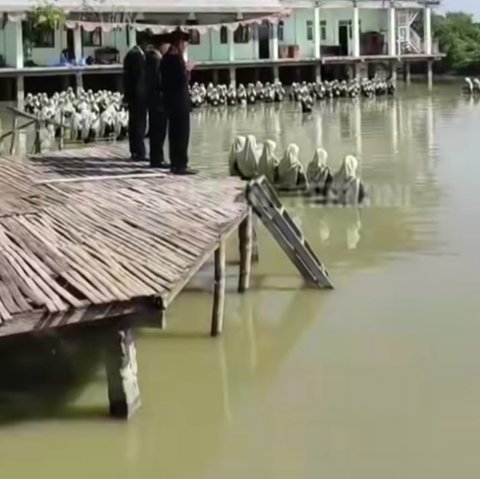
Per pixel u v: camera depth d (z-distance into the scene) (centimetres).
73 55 3725
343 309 982
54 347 827
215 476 622
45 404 723
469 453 650
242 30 4244
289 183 1630
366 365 819
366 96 4203
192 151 2345
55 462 639
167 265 736
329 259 1202
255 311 984
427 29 4872
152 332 920
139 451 655
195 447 662
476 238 1297
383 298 1016
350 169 1614
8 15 3434
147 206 942
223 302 956
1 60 3584
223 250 915
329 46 4616
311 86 4078
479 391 756
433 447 660
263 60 4188
